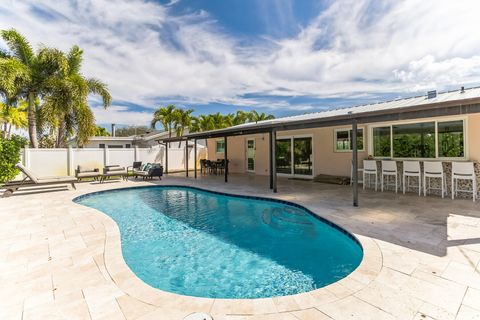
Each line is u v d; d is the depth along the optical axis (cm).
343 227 463
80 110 1395
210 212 705
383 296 252
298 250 448
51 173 1234
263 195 806
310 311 233
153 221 628
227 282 347
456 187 698
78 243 412
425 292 257
